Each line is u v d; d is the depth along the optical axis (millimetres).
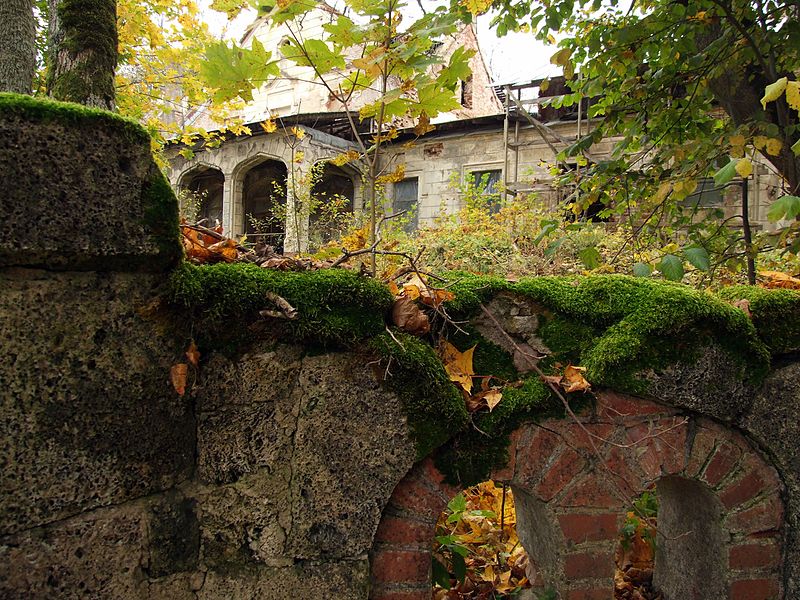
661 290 1884
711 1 2990
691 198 9547
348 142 13688
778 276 2395
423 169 13969
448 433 1704
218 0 1742
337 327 1566
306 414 1571
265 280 1514
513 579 2539
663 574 2451
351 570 1612
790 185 3312
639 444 1900
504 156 13117
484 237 6309
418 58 1708
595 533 1879
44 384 1228
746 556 2002
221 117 6629
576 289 1961
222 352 1487
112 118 1253
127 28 5848
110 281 1316
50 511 1237
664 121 3590
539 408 1817
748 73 3424
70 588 1266
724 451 1977
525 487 1825
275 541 1541
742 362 1921
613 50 3285
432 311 1795
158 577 1402
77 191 1218
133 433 1354
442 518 2906
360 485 1619
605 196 3631
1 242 1136
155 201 1320
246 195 15641
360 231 2229
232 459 1501
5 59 2844
